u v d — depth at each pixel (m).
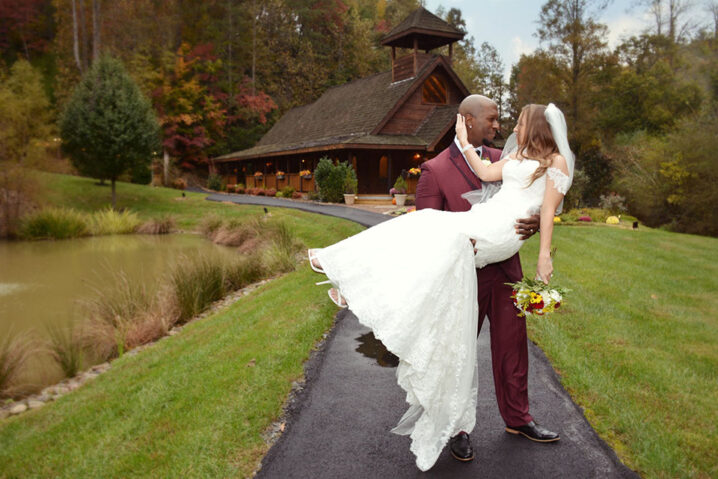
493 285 3.18
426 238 2.79
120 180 35.50
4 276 12.95
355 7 60.81
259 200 27.89
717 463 3.19
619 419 3.65
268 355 4.91
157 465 3.23
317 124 33.78
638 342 5.70
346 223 15.90
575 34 31.86
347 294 2.79
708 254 12.62
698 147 25.52
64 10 44.38
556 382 4.30
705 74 37.09
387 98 27.67
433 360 2.76
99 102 25.61
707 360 5.31
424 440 2.85
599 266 10.36
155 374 5.21
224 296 10.18
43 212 20.77
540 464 3.08
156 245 17.97
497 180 3.03
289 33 54.12
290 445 3.32
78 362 7.23
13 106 23.89
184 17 47.28
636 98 37.56
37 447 4.07
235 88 48.81
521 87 34.94
